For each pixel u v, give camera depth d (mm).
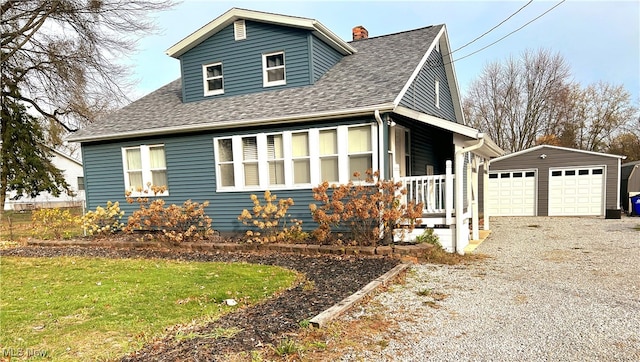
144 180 11055
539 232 11273
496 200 17375
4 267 7348
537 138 29406
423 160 11867
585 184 16016
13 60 17859
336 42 11031
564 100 28281
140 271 6617
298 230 8602
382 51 11734
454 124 7828
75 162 29438
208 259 7668
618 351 3180
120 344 3416
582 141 29297
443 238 7996
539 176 16672
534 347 3271
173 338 3486
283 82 10492
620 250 7973
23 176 20203
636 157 26875
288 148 9234
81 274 6523
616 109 28516
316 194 7934
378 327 3744
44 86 18828
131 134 10641
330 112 8398
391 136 8727
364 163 8570
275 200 9383
